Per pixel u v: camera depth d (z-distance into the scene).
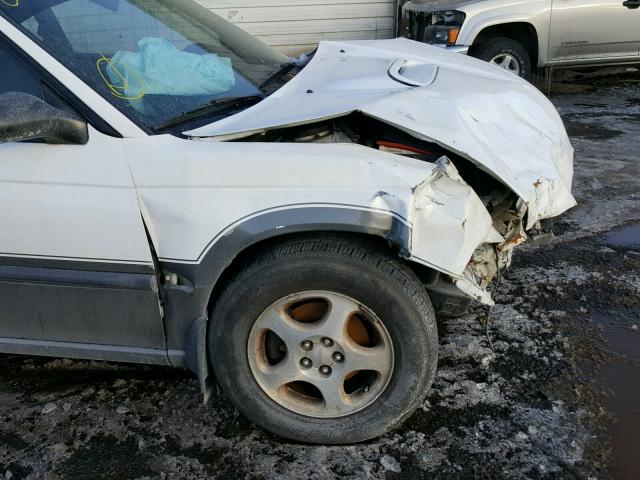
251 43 3.12
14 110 1.90
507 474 2.19
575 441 2.32
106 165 2.08
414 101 2.36
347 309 2.12
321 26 9.20
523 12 7.06
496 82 2.89
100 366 2.88
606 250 3.75
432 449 2.31
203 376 2.24
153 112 2.26
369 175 2.01
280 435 2.33
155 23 2.67
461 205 2.04
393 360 2.16
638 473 2.17
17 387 2.76
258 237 2.04
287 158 2.04
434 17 7.25
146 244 2.12
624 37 7.31
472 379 2.67
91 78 2.21
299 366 2.22
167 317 2.23
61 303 2.27
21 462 2.35
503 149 2.38
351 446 2.34
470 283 2.16
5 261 2.21
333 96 2.43
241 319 2.15
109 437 2.45
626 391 2.57
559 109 7.12
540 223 2.73
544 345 2.88
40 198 2.11
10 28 2.17
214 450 2.36
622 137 5.91
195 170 2.05
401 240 1.95
